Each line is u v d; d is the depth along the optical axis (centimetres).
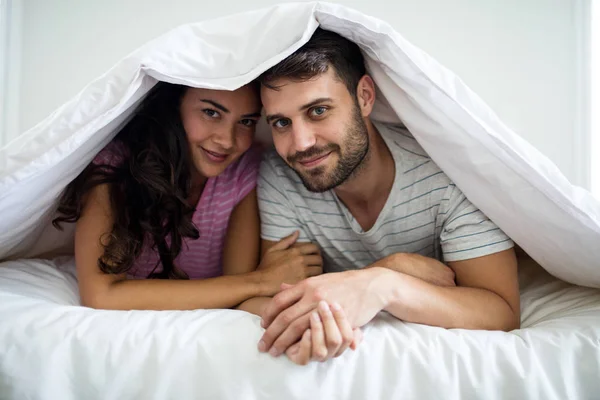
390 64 83
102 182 93
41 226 103
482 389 68
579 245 83
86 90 78
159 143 96
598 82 138
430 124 87
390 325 78
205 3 142
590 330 74
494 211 88
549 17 139
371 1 141
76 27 143
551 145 141
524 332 76
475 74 141
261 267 100
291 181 105
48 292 88
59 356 70
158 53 78
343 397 68
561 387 70
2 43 139
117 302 87
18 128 143
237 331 73
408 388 68
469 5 140
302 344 68
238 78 80
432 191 95
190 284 91
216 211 107
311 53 83
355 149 90
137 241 95
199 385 68
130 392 69
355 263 107
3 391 69
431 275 90
